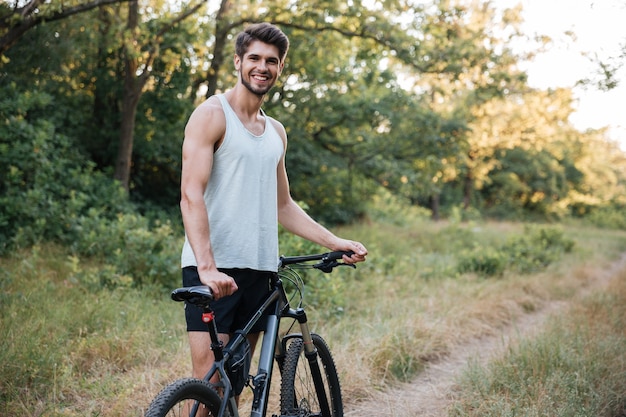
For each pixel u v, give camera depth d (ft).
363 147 48.42
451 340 18.57
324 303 19.94
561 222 113.39
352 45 40.14
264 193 8.30
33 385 12.16
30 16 28.30
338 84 44.37
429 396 14.10
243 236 8.11
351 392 13.60
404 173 47.52
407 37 35.73
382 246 42.47
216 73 37.19
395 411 12.95
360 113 44.45
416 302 22.17
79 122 36.58
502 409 12.05
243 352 8.09
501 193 112.06
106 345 14.32
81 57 34.86
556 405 12.45
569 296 28.35
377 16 35.17
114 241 23.97
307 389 10.16
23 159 27.09
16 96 28.17
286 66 40.47
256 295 8.52
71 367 12.84
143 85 33.73
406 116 45.09
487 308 22.54
